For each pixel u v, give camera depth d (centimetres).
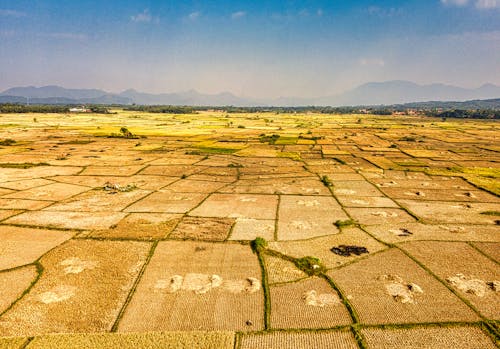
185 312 2472
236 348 2102
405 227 4162
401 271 3067
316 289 2778
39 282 2859
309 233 3959
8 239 3725
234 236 3847
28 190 5853
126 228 4069
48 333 2233
